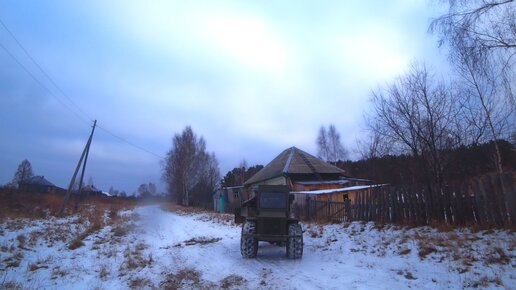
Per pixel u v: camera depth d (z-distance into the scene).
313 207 21.11
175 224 27.45
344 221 17.59
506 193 9.97
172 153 73.44
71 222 24.25
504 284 6.97
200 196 68.44
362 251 11.55
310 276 9.29
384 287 7.89
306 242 14.68
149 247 15.55
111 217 30.27
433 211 12.52
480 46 9.25
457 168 17.30
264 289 8.34
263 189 12.86
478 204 10.80
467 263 8.39
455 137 15.93
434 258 9.31
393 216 14.30
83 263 11.98
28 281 9.62
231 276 9.77
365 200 16.20
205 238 18.03
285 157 35.72
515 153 16.61
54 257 12.81
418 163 16.22
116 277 10.11
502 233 9.65
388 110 17.03
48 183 79.75
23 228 19.14
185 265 11.38
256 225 12.69
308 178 32.88
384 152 21.09
